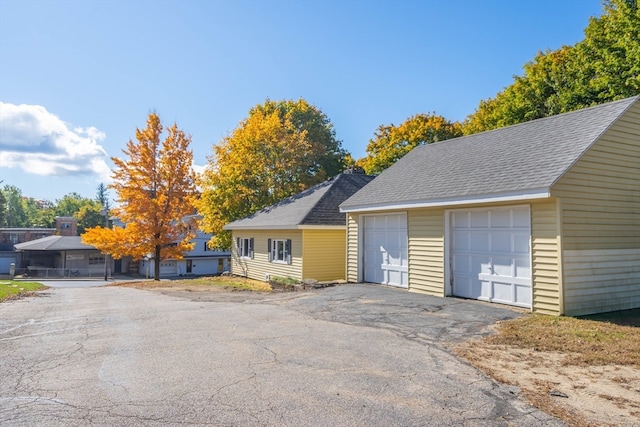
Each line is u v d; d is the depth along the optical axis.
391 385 4.66
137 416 3.83
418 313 8.78
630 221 9.64
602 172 9.23
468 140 14.27
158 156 21.25
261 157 27.11
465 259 10.78
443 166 12.84
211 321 8.20
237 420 3.76
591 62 22.28
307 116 36.25
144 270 41.38
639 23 18.70
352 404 4.14
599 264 8.99
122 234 20.98
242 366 5.30
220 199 26.91
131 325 7.83
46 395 4.32
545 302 8.66
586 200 8.91
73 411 3.93
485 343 6.44
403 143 35.31
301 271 16.89
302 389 4.52
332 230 17.56
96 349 6.11
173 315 8.88
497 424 3.73
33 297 12.55
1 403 4.12
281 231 18.75
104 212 63.75
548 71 26.66
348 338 6.77
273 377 4.90
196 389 4.50
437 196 10.74
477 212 10.47
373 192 14.10
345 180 20.88
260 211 23.52
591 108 10.97
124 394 4.35
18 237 55.62
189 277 38.81
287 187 27.62
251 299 11.51
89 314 9.05
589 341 6.44
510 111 27.78
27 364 5.38
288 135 28.78
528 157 10.08
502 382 4.77
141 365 5.34
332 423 3.72
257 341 6.57
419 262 12.01
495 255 9.95
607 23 20.89
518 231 9.40
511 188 8.93
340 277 17.59
